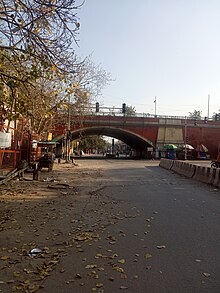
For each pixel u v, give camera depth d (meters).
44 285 4.56
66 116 41.03
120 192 14.38
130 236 7.11
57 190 14.52
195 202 11.72
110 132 76.00
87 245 6.44
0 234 7.18
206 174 18.72
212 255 5.84
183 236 7.10
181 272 5.04
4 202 11.17
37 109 12.56
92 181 18.88
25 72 9.48
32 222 8.36
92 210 10.09
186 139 70.62
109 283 4.62
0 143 14.98
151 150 69.12
